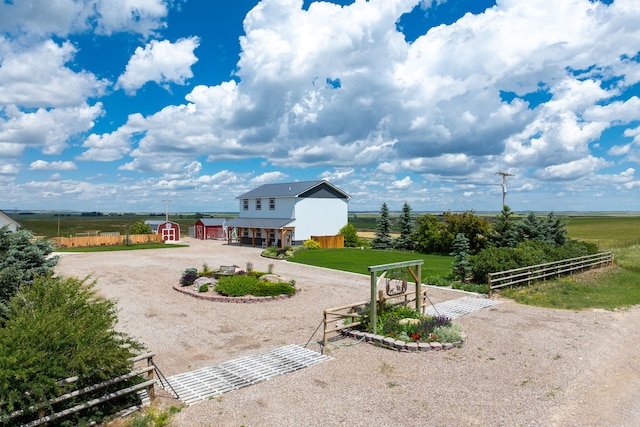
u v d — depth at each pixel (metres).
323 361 9.88
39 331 6.73
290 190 42.06
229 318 13.98
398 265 12.61
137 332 12.40
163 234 52.81
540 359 10.05
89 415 6.84
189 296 17.33
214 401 7.75
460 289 18.81
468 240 34.06
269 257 31.88
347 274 23.36
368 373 9.13
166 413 7.22
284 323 13.39
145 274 23.39
